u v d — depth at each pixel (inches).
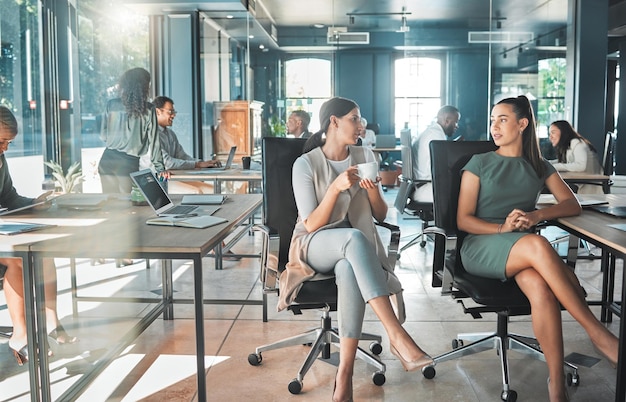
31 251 86.8
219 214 117.3
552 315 97.5
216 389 109.0
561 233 262.8
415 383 111.7
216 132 332.2
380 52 558.3
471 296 104.0
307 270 106.1
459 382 112.0
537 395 106.1
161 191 121.3
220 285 180.9
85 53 228.5
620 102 527.8
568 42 309.3
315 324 144.9
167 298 147.2
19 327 106.0
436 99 379.2
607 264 144.7
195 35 315.6
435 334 138.5
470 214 114.1
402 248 224.8
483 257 107.7
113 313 151.8
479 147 120.0
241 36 336.2
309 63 373.4
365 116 564.7
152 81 316.2
